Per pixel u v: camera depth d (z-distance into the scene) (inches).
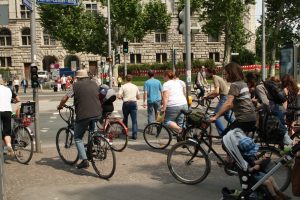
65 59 2593.5
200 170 279.9
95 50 2050.9
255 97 373.1
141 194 263.3
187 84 506.0
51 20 2052.2
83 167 316.8
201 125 283.1
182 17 503.8
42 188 278.7
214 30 2076.8
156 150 402.0
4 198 237.9
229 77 278.1
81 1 2054.6
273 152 243.0
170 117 396.2
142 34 2108.8
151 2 2111.2
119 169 327.0
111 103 412.8
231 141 222.7
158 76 2487.7
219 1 1968.5
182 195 260.2
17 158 358.3
